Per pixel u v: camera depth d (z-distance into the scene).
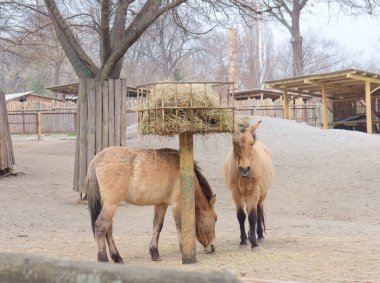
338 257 7.95
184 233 7.67
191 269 7.20
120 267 1.64
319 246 9.02
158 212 8.03
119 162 7.41
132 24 14.69
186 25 18.09
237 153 8.02
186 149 7.68
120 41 14.50
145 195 7.63
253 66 68.69
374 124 35.38
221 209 14.29
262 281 4.66
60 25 13.92
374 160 18.03
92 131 14.04
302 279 6.50
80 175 14.12
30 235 10.23
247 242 9.12
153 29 20.56
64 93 47.69
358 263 7.48
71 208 13.70
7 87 73.38
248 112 40.19
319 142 23.67
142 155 7.62
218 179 18.23
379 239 9.80
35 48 26.73
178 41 47.09
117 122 14.17
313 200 14.60
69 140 35.91
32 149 31.39
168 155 7.84
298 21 42.88
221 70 49.94
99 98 14.05
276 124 27.05
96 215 7.42
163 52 45.62
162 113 7.43
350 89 34.59
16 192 16.06
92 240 9.75
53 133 46.34
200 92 7.48
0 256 1.78
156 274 1.60
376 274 6.78
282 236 10.28
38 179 19.12
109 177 7.33
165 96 7.44
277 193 15.68
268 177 9.23
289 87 34.44
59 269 1.71
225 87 7.75
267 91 44.12
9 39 25.77
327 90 34.72
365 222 12.27
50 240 9.72
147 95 7.66
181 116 7.48
